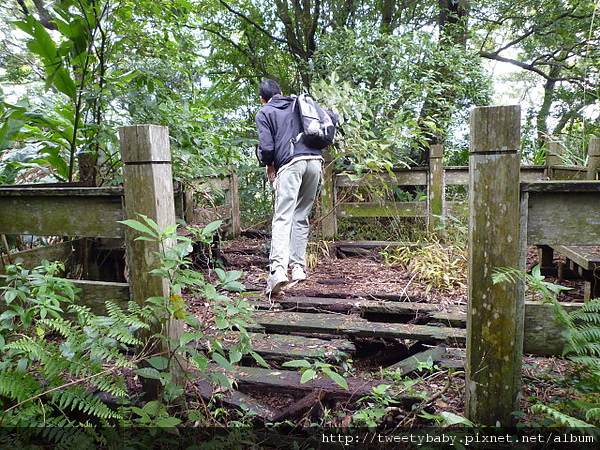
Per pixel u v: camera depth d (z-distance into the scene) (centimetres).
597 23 699
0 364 138
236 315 160
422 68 549
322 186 442
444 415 141
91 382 150
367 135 396
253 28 848
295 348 216
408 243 403
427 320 257
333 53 559
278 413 174
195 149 312
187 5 331
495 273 142
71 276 289
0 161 317
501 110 136
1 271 237
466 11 685
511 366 145
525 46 832
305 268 341
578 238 141
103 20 308
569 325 136
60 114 310
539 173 480
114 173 317
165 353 166
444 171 443
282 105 289
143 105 284
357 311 269
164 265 142
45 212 180
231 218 476
